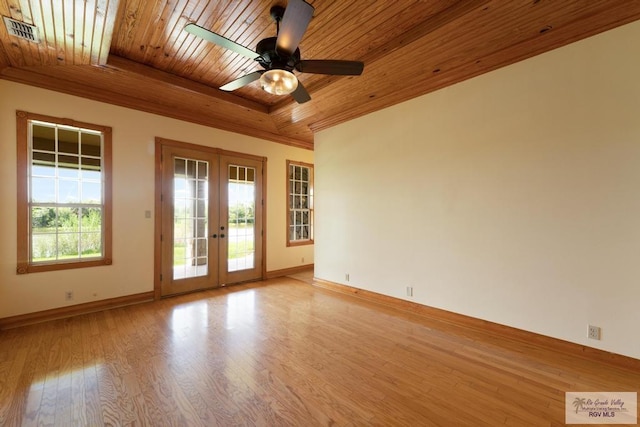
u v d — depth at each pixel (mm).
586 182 2318
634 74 2117
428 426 1634
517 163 2678
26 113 3045
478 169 2941
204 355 2434
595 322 2273
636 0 2035
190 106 4070
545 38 2457
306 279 5328
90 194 3500
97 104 3508
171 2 2246
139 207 3832
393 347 2598
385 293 3840
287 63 2246
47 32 2389
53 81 3188
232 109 4227
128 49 2922
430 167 3352
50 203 3234
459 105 3096
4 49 2621
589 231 2303
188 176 4324
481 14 2260
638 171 2107
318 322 3195
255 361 2340
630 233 2137
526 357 2406
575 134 2367
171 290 4141
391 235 3773
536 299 2562
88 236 3486
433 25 2436
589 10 2176
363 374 2162
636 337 2111
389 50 2779
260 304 3832
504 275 2756
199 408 1773
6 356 2383
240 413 1733
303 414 1729
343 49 2889
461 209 3072
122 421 1658
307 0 2211
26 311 3051
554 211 2471
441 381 2074
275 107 4312
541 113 2539
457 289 3104
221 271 4727
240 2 2230
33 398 1852
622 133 2168
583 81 2328
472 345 2633
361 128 4191
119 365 2260
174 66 3250
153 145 3963
